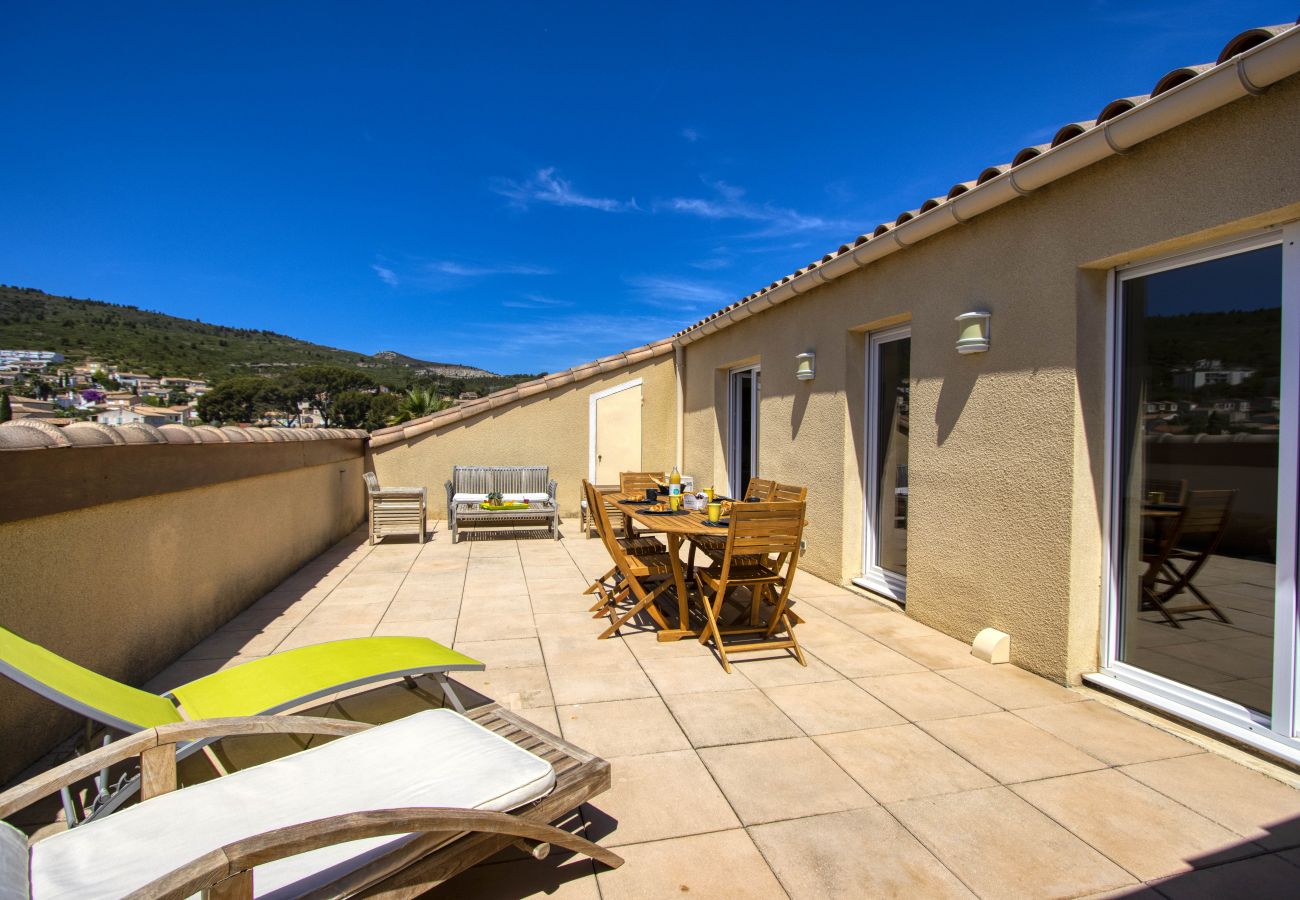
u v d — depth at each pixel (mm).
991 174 3814
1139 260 3219
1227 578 2869
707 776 2596
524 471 9469
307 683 2432
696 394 9891
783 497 5258
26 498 2484
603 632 4402
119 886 1431
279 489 5980
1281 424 2629
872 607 5078
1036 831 2229
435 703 3252
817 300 6055
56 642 2760
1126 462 3355
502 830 1663
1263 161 2504
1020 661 3734
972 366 4074
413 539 8430
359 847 1603
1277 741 2656
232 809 1733
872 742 2875
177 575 3969
